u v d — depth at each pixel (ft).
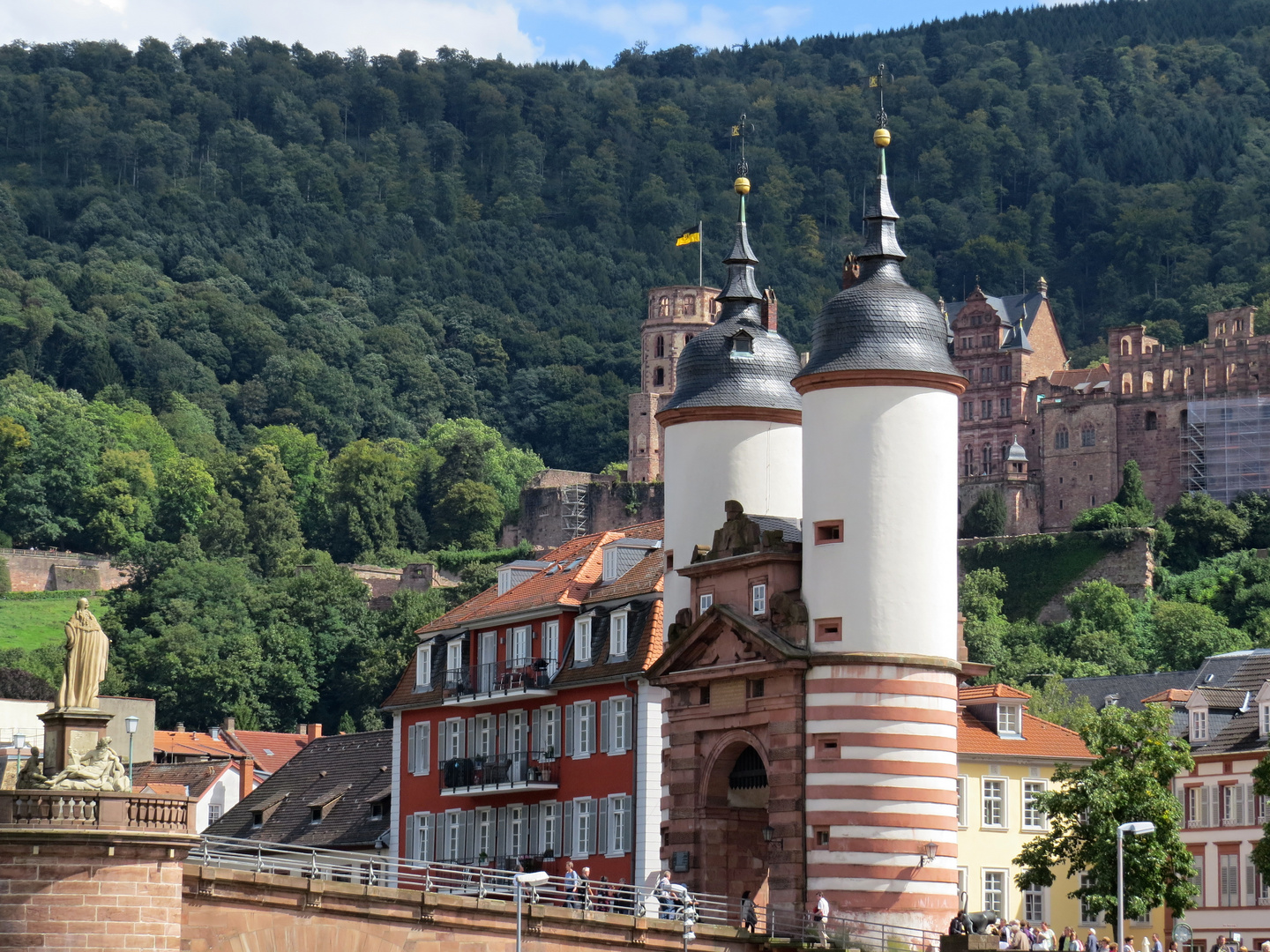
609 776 358.84
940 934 283.59
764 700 297.53
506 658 394.52
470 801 394.32
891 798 286.66
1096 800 333.42
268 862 244.01
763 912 293.23
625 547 382.63
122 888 217.36
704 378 331.16
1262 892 416.26
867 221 308.60
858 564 292.20
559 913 262.26
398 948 249.96
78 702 223.71
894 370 293.64
